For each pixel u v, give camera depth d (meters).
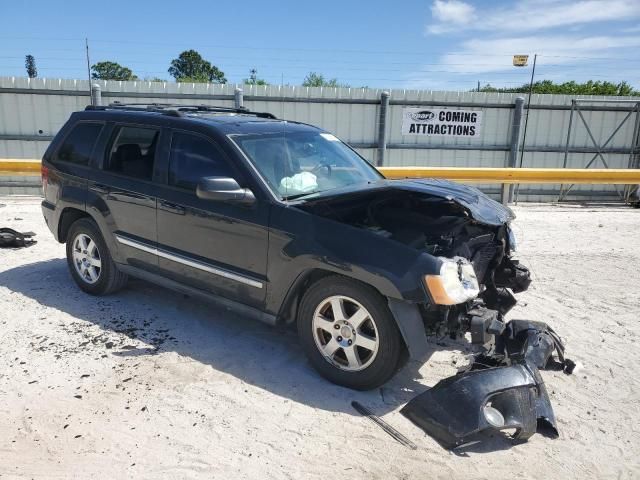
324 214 3.85
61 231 5.63
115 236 4.98
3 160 11.07
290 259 3.84
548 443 3.34
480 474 3.02
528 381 3.39
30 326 4.68
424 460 3.11
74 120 5.54
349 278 3.65
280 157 4.43
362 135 13.72
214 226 4.23
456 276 3.50
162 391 3.71
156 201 4.59
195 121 4.57
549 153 14.41
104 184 5.01
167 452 3.09
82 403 3.53
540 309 5.63
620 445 3.36
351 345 3.73
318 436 3.29
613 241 8.80
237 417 3.45
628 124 14.43
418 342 3.50
